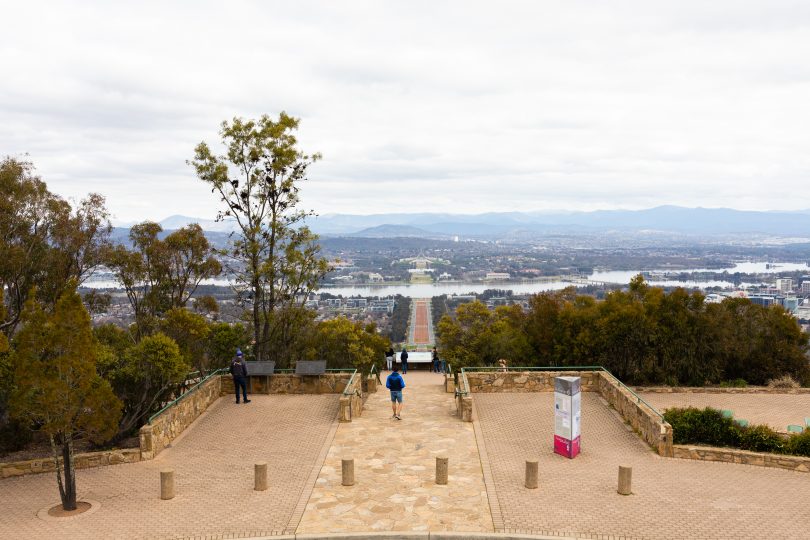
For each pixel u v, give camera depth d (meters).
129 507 13.53
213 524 12.54
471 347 42.03
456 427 19.00
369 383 25.05
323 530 12.14
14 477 15.80
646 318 32.72
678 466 15.78
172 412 18.16
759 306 34.78
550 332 34.66
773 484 14.55
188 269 27.47
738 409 26.45
